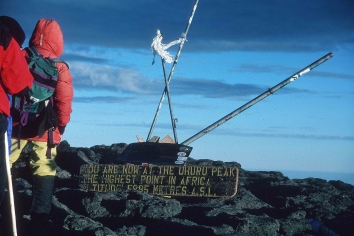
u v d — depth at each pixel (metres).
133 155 9.09
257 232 6.98
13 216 5.35
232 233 6.74
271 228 7.04
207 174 8.37
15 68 5.15
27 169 9.73
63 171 9.71
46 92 6.37
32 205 6.66
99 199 7.88
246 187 9.62
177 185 8.44
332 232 7.07
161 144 9.07
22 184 8.19
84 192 8.47
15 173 9.65
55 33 6.69
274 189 9.39
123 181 8.64
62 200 8.23
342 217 7.80
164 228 6.80
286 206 8.45
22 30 6.03
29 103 6.41
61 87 6.54
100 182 8.72
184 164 8.89
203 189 8.33
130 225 7.26
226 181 8.27
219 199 8.42
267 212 8.17
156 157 8.98
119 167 8.73
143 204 7.55
